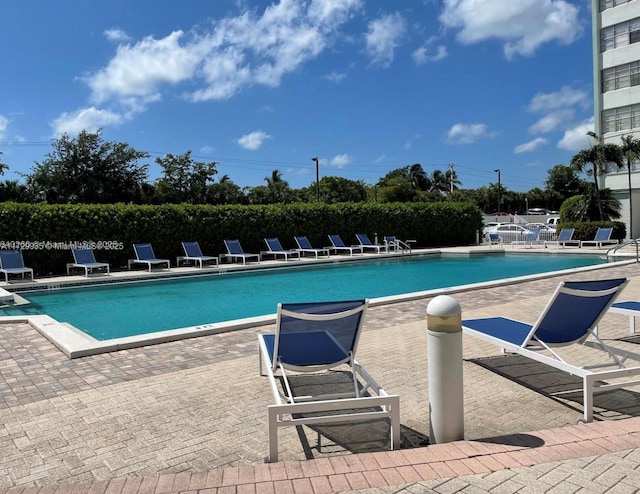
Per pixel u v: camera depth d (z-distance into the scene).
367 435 3.42
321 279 15.50
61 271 15.67
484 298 9.58
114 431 3.50
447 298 3.17
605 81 32.69
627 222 31.55
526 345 4.35
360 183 67.25
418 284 14.34
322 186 61.97
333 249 22.59
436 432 3.17
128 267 16.59
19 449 3.23
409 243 26.67
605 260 19.44
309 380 4.68
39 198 43.22
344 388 4.43
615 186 32.09
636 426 3.35
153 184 50.97
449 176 78.06
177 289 13.36
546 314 4.25
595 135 28.78
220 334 6.78
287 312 3.61
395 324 7.25
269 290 13.23
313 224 22.91
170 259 18.22
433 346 3.15
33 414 3.85
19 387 4.56
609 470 2.70
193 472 2.85
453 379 3.13
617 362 4.27
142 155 47.41
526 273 16.73
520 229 30.47
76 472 2.90
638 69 30.97
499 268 18.25
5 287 12.28
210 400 4.13
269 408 2.97
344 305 3.77
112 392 4.37
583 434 3.22
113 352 5.83
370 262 20.73
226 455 3.11
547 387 4.36
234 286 13.99
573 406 3.90
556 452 2.95
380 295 12.34
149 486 2.65
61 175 43.69
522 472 2.70
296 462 2.91
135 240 17.27
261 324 7.30
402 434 3.42
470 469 2.75
